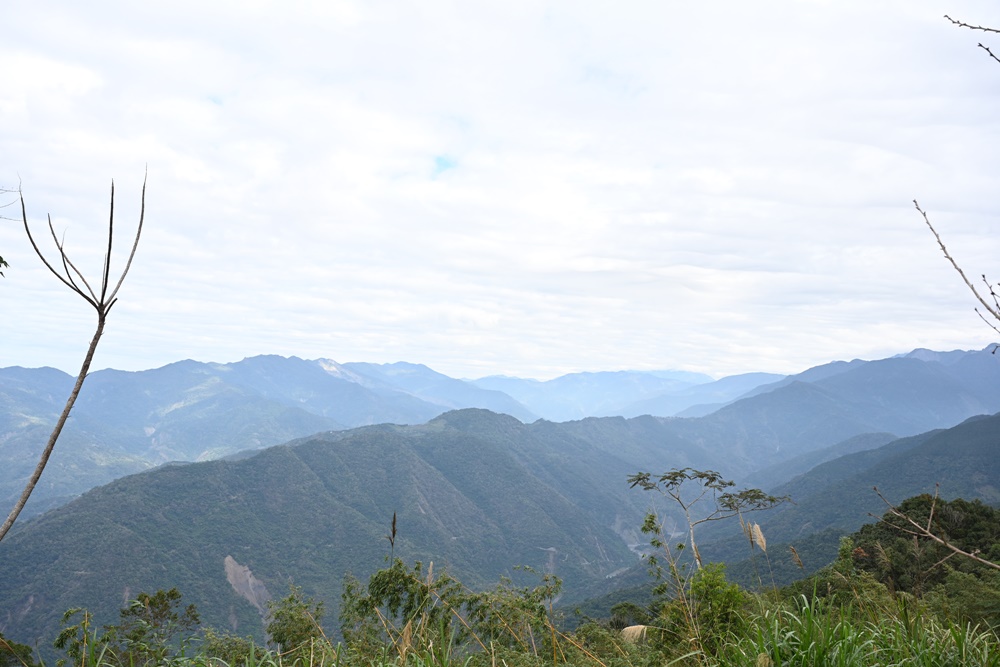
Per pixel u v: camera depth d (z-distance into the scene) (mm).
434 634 4691
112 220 2316
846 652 3738
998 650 3820
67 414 2107
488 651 4984
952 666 3848
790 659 3756
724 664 4078
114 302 2293
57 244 2240
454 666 4445
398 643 4559
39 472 1980
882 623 4367
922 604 5090
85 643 4273
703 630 5145
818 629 3912
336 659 4270
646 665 5539
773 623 4105
